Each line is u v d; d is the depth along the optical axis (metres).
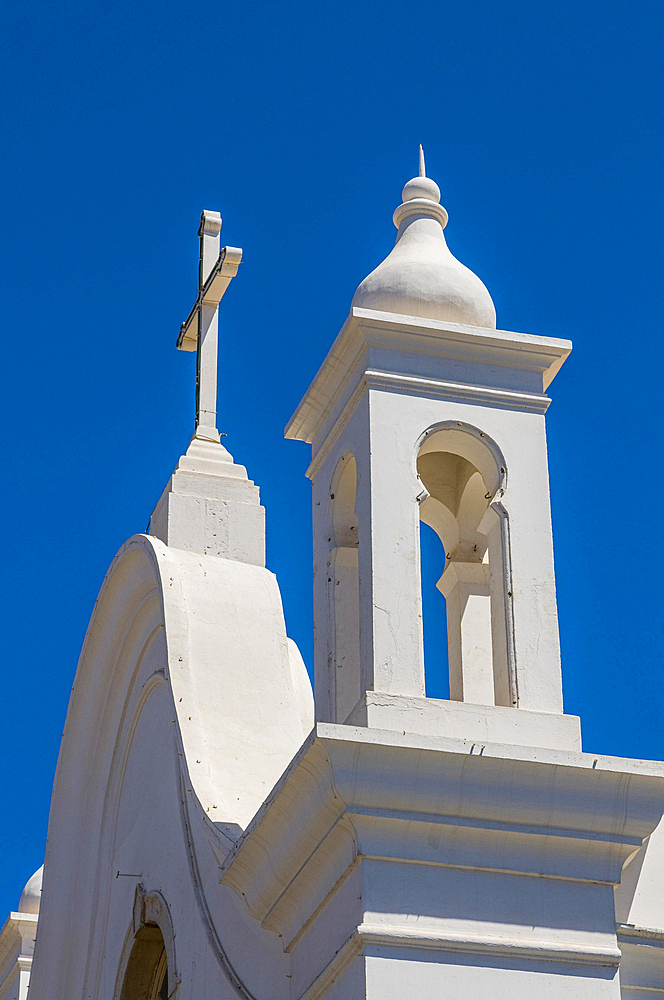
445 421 12.80
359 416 12.93
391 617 11.95
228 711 15.93
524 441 12.91
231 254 19.67
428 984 10.50
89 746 20.06
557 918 11.00
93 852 19.48
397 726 11.38
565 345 13.20
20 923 22.59
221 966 13.60
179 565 17.31
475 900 10.88
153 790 17.23
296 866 11.68
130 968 17.02
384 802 10.84
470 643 13.48
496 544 12.60
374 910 10.66
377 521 12.28
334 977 10.95
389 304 13.32
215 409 19.64
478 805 10.98
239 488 18.78
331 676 13.08
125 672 19.14
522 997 10.64
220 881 12.81
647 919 11.93
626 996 11.64
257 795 15.02
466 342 13.05
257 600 17.14
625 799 11.24
